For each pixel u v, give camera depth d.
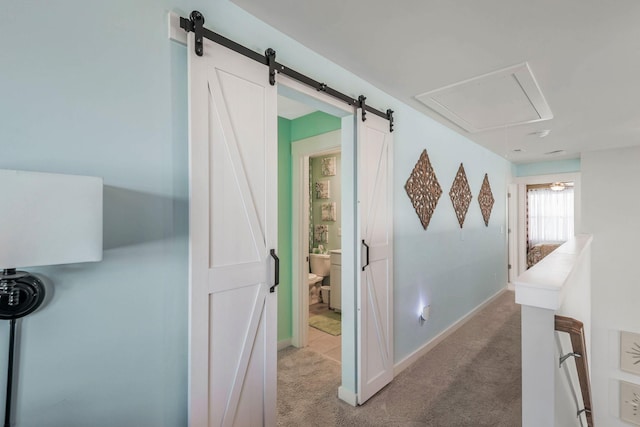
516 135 3.82
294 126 3.26
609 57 1.93
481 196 4.49
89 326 1.11
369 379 2.31
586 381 1.42
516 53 1.91
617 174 4.45
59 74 1.05
